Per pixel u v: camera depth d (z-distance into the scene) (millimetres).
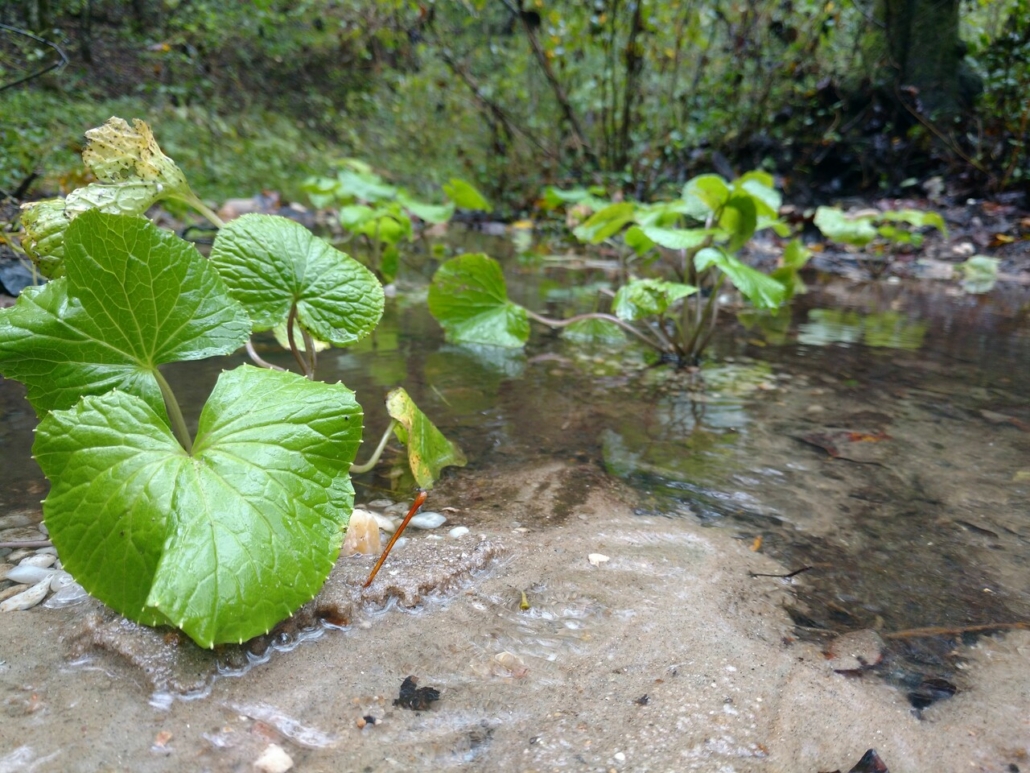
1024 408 556
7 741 218
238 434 269
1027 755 229
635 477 427
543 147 1812
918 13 1729
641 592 310
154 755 216
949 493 412
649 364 667
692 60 1840
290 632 267
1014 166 1519
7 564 315
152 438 263
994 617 301
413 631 277
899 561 342
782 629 290
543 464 439
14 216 784
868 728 237
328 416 275
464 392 570
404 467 433
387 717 236
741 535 364
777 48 1795
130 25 1847
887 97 1759
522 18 1673
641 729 234
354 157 2094
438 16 1949
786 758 224
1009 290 1097
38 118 1239
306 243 371
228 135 1771
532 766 219
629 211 840
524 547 342
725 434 497
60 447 253
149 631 255
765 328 824
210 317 295
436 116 2000
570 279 1104
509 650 270
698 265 582
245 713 234
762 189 759
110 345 281
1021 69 1562
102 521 247
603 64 1859
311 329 356
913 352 722
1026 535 367
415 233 1550
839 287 1121
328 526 264
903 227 1450
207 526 244
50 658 253
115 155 374
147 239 278
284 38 2195
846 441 487
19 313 267
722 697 249
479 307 677
